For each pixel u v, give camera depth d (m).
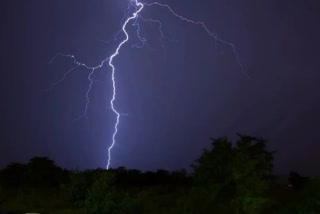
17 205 20.02
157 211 16.45
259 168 13.53
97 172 19.59
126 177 31.30
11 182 28.97
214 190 14.09
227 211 14.88
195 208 15.57
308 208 13.13
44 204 19.86
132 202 16.62
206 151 14.70
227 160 14.32
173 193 22.59
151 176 31.78
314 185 13.20
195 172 14.86
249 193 13.30
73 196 19.14
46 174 27.44
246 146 13.74
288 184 24.88
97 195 15.88
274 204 15.01
